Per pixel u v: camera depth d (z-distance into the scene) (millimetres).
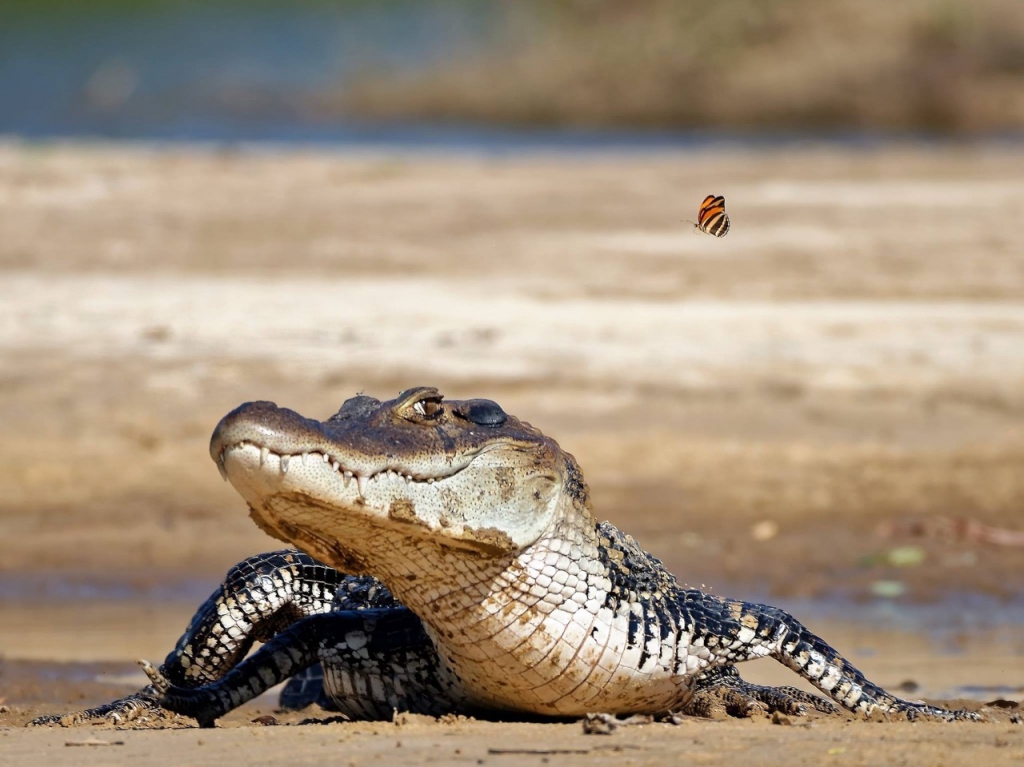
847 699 23016
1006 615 35156
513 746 19062
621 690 21812
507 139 138000
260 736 20250
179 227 74375
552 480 20797
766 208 83938
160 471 46062
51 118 148625
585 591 21141
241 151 109812
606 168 100562
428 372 51812
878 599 36625
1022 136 145000
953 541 41625
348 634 23250
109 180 85438
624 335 57000
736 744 19297
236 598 24953
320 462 18688
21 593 37344
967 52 167125
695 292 63844
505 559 20516
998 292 64625
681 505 43719
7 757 19031
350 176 92000
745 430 48594
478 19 194500
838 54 166625
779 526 42469
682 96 164250
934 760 18281
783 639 22891
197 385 50750
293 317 58094
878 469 46312
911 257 71188
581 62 171125
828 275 67250
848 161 107438
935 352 55906
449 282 64688
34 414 48438
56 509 43500
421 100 168750
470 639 21109
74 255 67562
